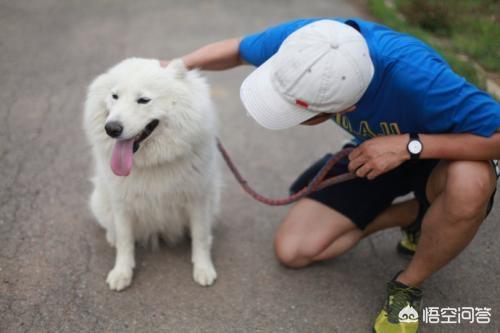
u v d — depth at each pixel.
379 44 1.96
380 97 1.98
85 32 5.61
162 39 5.42
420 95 1.88
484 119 1.85
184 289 2.41
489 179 1.94
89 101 2.27
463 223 1.95
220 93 4.43
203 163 2.32
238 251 2.69
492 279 2.47
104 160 2.27
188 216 2.56
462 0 6.21
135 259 2.61
